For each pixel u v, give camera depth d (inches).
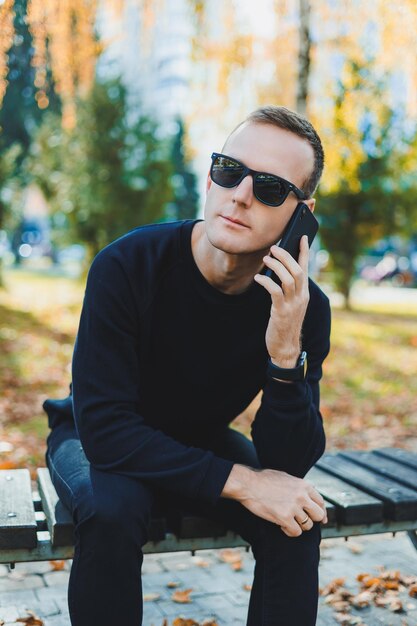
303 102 308.0
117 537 67.0
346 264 630.5
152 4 311.6
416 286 1096.8
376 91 331.6
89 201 676.7
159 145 706.2
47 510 81.1
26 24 282.5
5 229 558.6
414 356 400.8
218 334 78.4
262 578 73.2
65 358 323.0
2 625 99.7
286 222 76.3
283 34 334.0
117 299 75.1
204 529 80.1
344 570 129.1
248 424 239.3
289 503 72.0
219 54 332.2
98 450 73.0
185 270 77.1
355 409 275.1
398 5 298.4
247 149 74.1
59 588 116.3
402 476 99.7
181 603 112.8
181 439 86.7
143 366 80.3
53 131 706.8
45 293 593.6
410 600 114.7
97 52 312.5
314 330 83.7
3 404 236.7
